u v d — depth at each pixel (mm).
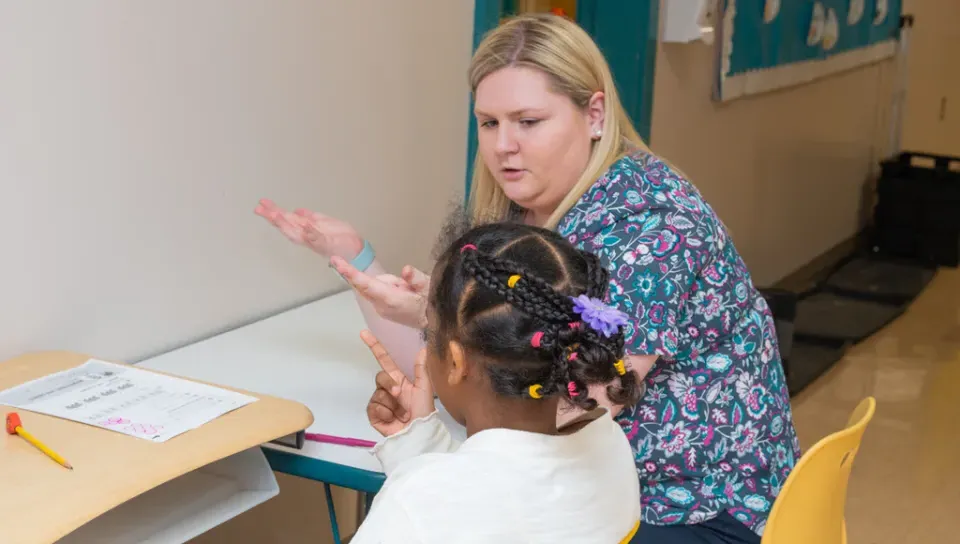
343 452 1386
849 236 5840
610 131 1452
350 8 2145
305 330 1980
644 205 1369
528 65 1407
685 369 1398
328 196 2180
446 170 2600
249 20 1886
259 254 2035
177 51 1746
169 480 1243
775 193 4660
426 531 936
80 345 1671
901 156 5816
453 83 2562
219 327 1966
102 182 1652
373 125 2285
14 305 1545
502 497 964
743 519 1401
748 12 3881
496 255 1026
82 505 1058
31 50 1498
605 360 957
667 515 1396
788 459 1478
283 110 2008
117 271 1713
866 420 1305
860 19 5102
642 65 3229
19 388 1396
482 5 2584
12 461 1151
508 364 994
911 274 5312
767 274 4723
